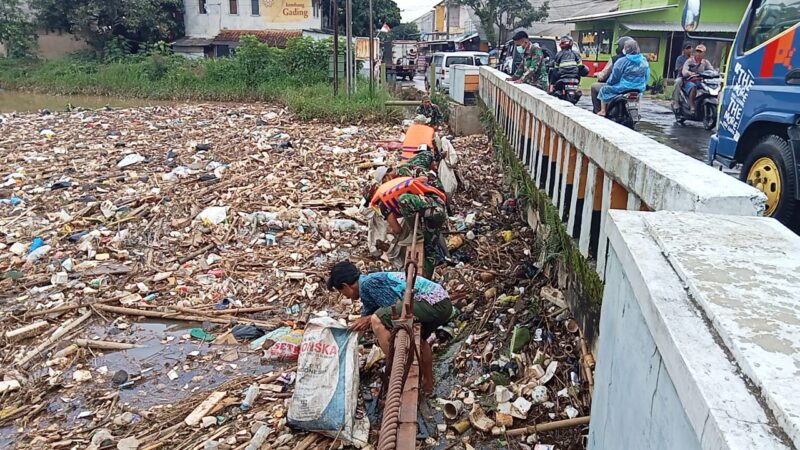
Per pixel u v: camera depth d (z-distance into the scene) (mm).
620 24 26141
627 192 3602
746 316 1352
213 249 6727
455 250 6500
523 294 5215
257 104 23641
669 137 10711
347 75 18297
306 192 8648
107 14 34469
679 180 2543
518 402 3830
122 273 6105
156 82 28078
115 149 11883
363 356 4527
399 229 5355
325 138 13086
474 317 5125
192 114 17875
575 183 4637
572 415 3701
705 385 1165
